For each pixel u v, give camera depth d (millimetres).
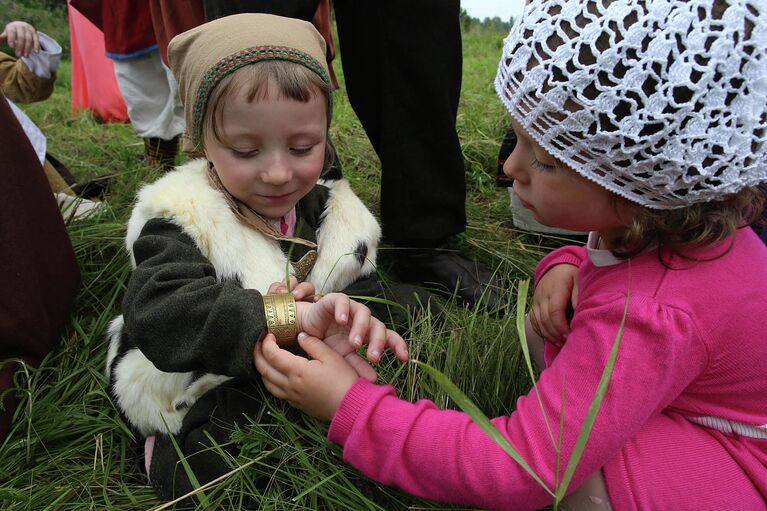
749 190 982
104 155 3115
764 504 1039
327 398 1091
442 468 1005
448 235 1977
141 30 2578
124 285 1757
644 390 938
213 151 1241
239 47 1157
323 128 1268
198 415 1262
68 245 1617
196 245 1271
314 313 1159
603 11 870
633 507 1021
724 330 963
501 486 980
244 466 1163
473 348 1495
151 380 1288
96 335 1604
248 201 1299
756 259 1025
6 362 1386
